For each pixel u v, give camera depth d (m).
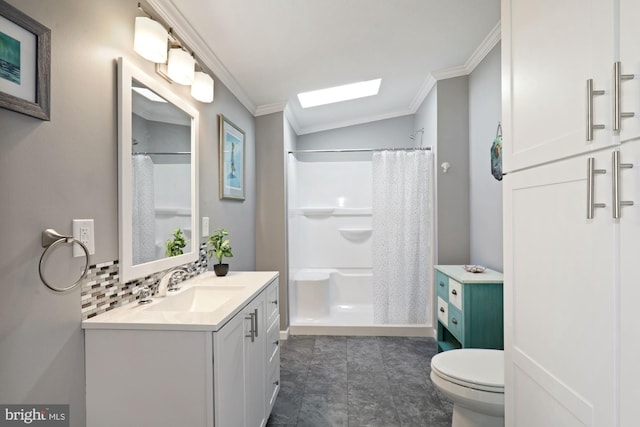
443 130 3.32
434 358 1.75
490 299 2.38
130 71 1.45
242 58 2.49
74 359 1.19
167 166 1.79
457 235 3.31
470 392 1.50
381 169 3.55
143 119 1.58
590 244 0.83
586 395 0.84
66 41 1.14
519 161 1.16
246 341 1.58
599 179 0.79
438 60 3.02
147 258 1.61
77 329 1.20
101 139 1.31
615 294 0.75
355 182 4.58
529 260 1.10
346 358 2.96
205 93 2.07
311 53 2.57
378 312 3.56
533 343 1.08
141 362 1.23
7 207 0.94
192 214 2.08
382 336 3.49
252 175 3.41
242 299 1.55
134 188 1.50
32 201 1.02
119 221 1.40
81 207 1.21
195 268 2.15
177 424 1.22
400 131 4.68
